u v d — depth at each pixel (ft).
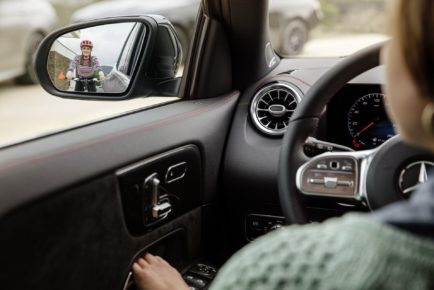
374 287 1.52
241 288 1.68
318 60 7.00
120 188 4.94
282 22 7.27
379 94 5.98
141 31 5.99
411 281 1.52
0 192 3.79
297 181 4.10
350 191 3.98
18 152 4.26
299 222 4.12
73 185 4.38
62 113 6.60
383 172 3.81
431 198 1.61
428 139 1.70
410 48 1.56
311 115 4.16
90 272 4.76
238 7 6.59
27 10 8.10
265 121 6.68
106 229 4.84
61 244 4.37
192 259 6.33
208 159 6.34
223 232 6.85
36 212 4.09
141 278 5.26
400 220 1.59
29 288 4.15
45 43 5.83
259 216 6.55
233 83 7.09
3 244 3.84
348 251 1.58
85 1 8.46
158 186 5.45
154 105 6.44
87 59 5.88
